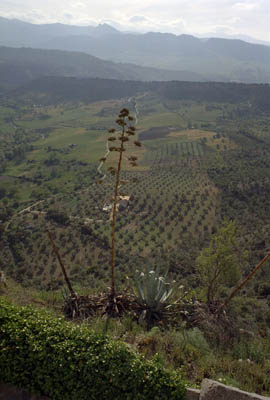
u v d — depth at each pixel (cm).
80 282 3466
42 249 5975
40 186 11606
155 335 696
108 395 467
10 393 499
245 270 2620
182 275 3000
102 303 855
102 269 4359
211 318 874
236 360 648
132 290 980
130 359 493
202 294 1178
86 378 476
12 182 12350
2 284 1116
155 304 860
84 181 11394
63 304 891
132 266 4141
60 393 484
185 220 7050
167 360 607
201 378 562
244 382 567
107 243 5947
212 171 10081
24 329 536
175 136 16162
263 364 655
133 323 778
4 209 8944
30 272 5147
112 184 10188
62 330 546
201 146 13662
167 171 10912
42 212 8344
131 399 459
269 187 7825
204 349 668
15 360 507
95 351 507
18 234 6681
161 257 4422
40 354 497
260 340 831
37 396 497
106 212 7631
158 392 461
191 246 5378
